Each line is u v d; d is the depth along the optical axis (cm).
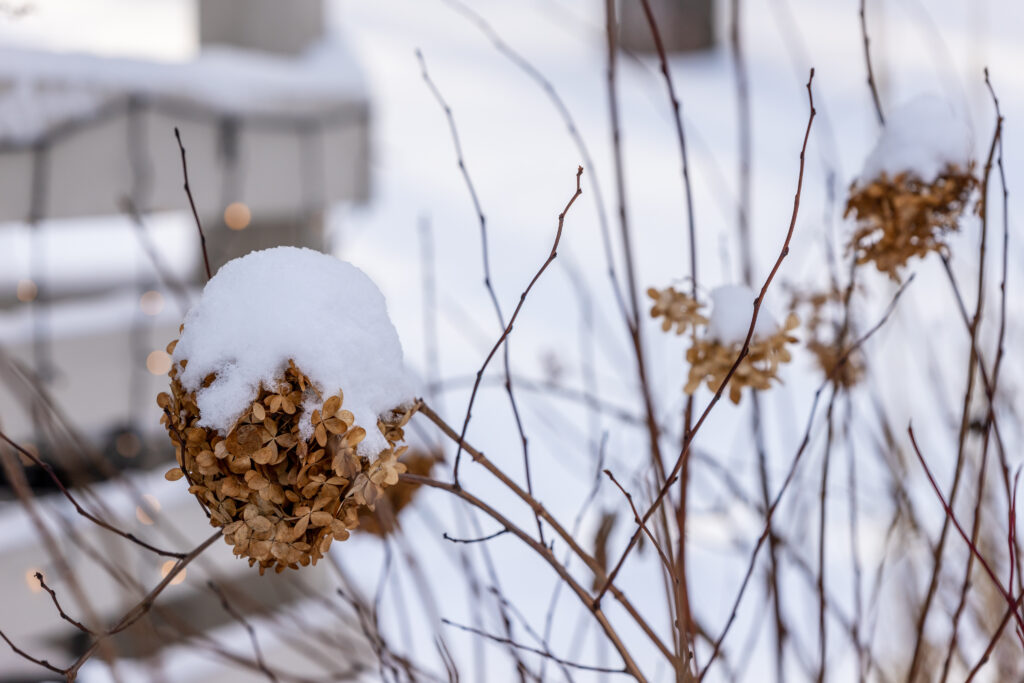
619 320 522
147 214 223
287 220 279
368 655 201
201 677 200
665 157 824
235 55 244
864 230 146
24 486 135
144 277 264
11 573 193
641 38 1077
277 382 123
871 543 277
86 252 287
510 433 381
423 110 931
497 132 886
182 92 221
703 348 139
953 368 221
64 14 231
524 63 161
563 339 496
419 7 1211
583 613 175
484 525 317
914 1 680
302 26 264
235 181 234
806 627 222
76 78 203
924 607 140
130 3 255
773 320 139
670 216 702
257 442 122
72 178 208
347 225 527
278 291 125
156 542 218
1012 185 657
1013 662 159
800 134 770
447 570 294
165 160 221
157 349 241
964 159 144
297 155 248
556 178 786
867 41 150
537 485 341
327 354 124
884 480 173
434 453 157
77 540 149
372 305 128
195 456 123
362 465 124
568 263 196
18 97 196
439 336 520
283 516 123
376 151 269
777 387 259
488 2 1198
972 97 219
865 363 165
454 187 770
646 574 260
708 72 1038
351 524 124
